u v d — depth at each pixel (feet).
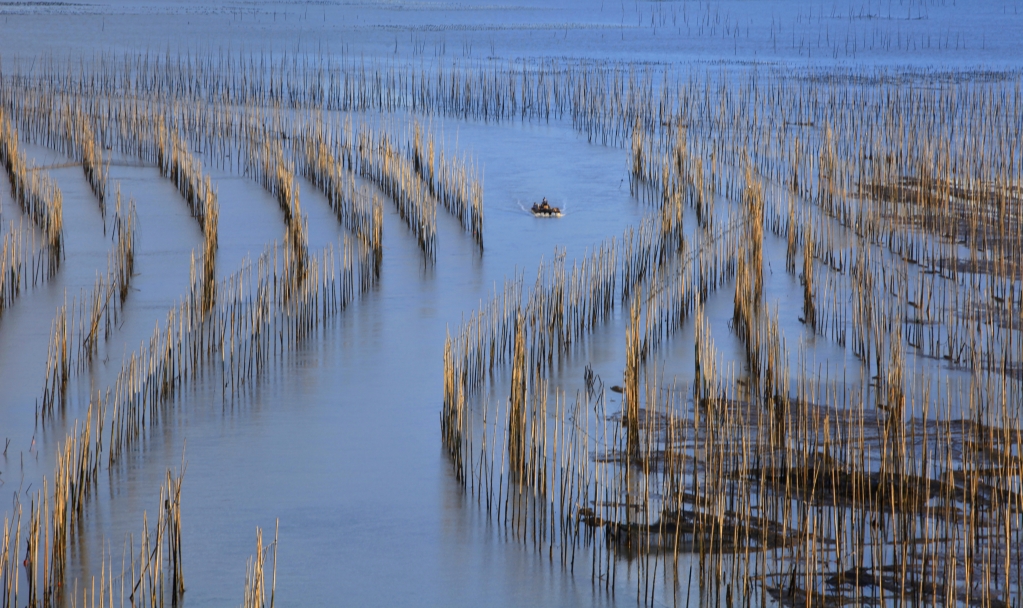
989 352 119.14
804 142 265.13
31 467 96.53
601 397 112.78
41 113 284.61
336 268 164.14
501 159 256.52
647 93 364.17
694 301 146.00
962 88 370.53
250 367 120.57
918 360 122.52
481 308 145.59
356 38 606.55
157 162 241.14
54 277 155.94
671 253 173.37
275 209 202.59
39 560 79.25
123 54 475.31
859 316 122.72
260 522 87.25
